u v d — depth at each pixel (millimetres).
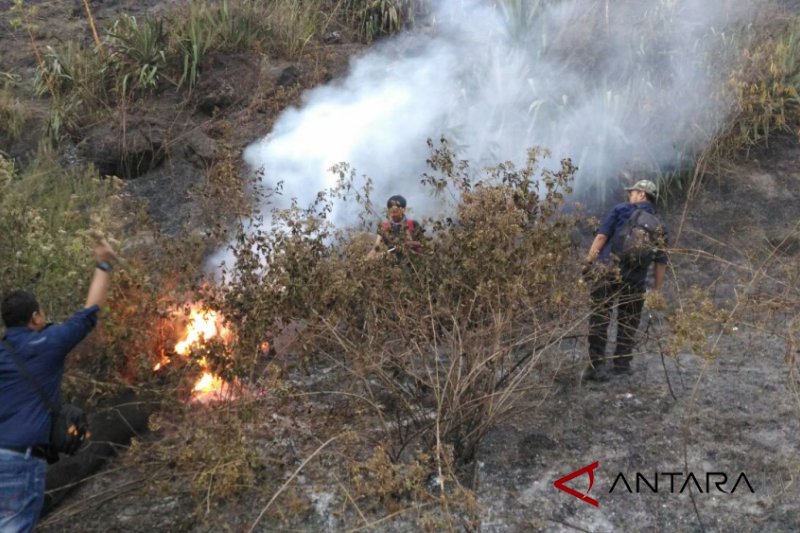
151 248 5203
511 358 5188
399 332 4750
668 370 5508
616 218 5492
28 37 9164
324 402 4941
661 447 4625
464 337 4613
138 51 8305
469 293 4734
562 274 5105
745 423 4801
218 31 8586
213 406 4324
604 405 5043
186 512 4223
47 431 3582
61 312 4605
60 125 7723
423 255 4816
